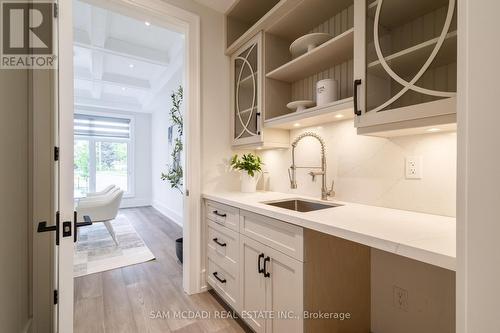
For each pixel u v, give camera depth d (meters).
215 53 2.27
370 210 1.40
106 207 3.34
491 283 0.43
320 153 1.89
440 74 1.00
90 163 6.09
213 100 2.26
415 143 1.36
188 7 2.12
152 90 5.29
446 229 1.01
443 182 1.25
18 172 1.09
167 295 2.11
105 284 2.29
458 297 0.48
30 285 1.28
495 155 0.43
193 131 2.13
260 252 1.49
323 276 1.27
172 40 3.62
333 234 1.06
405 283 1.40
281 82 2.05
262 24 1.88
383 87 1.17
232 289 1.77
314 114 1.58
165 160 5.50
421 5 1.16
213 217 2.05
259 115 1.98
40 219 1.28
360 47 1.24
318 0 1.61
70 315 1.01
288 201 1.88
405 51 1.11
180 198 4.62
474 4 0.46
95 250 3.19
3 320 0.90
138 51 3.73
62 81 0.99
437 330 1.28
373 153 1.55
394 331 1.44
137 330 1.66
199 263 2.16
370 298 1.53
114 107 6.16
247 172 2.20
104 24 2.94
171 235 3.91
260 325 1.48
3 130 0.90
